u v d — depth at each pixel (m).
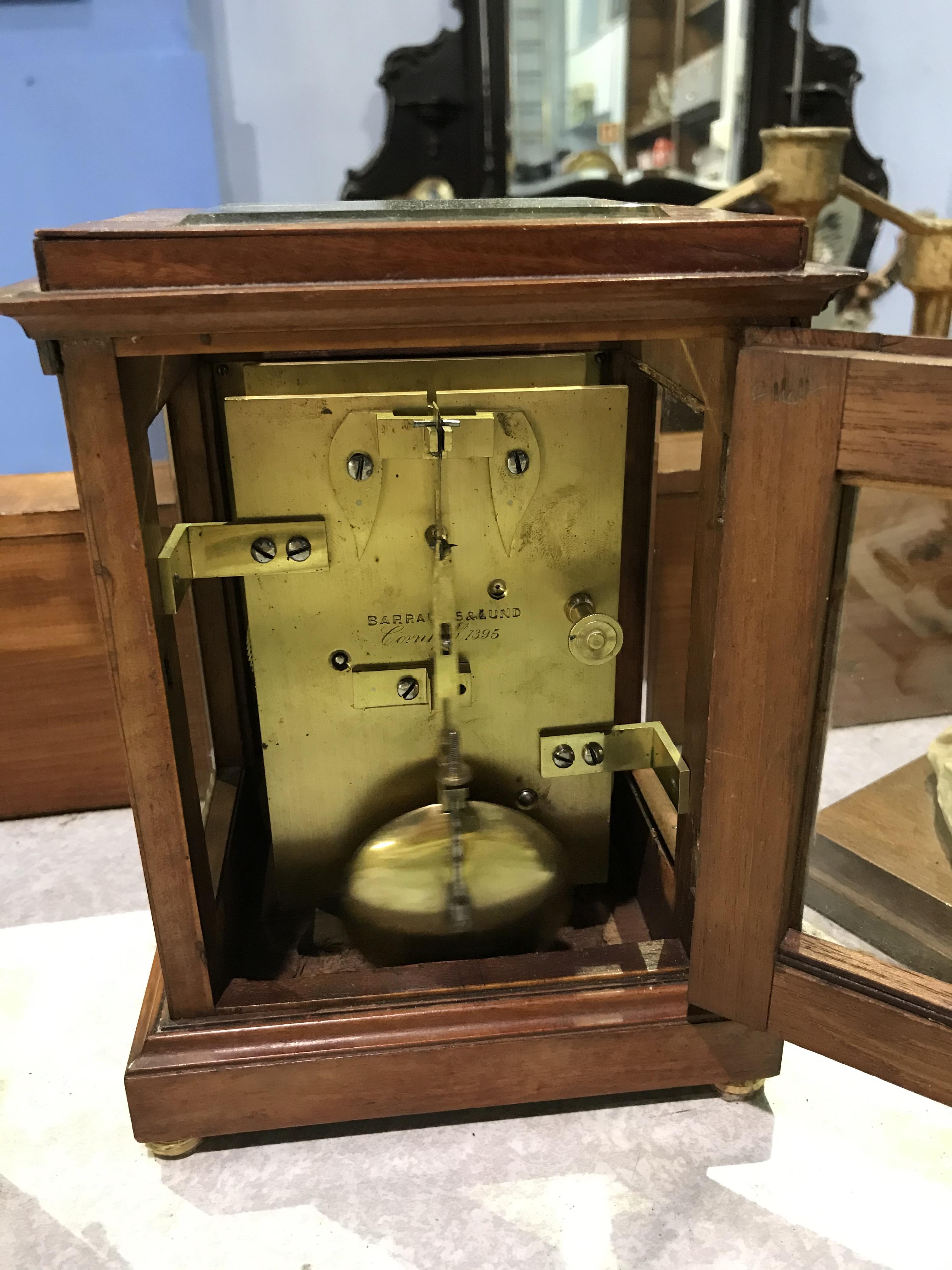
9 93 1.43
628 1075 0.78
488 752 0.92
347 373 0.88
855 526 0.65
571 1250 0.70
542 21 1.45
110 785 1.28
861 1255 0.69
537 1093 0.78
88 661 1.21
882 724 0.80
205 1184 0.76
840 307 1.54
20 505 1.14
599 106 1.50
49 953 1.01
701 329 0.62
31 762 1.25
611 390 0.80
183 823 0.69
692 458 0.78
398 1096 0.76
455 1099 0.77
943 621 0.78
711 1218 0.72
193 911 0.72
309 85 1.49
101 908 1.09
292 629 0.85
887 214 1.21
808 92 1.53
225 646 1.02
